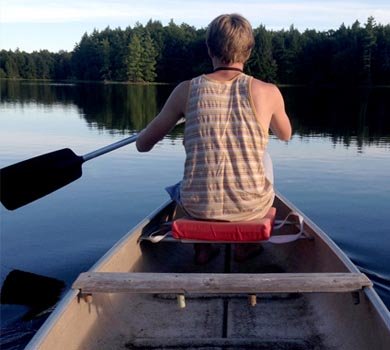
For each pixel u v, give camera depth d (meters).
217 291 1.97
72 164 3.20
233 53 2.44
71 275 3.61
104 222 4.79
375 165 7.87
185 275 2.05
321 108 20.03
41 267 3.74
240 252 2.79
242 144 2.40
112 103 22.30
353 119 15.40
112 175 6.88
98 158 8.23
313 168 7.58
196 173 2.45
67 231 4.52
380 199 5.75
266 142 2.49
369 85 44.62
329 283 2.00
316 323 2.40
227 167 2.41
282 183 6.57
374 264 3.83
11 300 3.23
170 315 2.48
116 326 2.33
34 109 18.25
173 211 3.51
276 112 2.52
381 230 4.62
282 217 3.43
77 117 15.30
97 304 2.25
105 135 11.08
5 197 3.09
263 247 3.12
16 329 2.92
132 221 4.82
